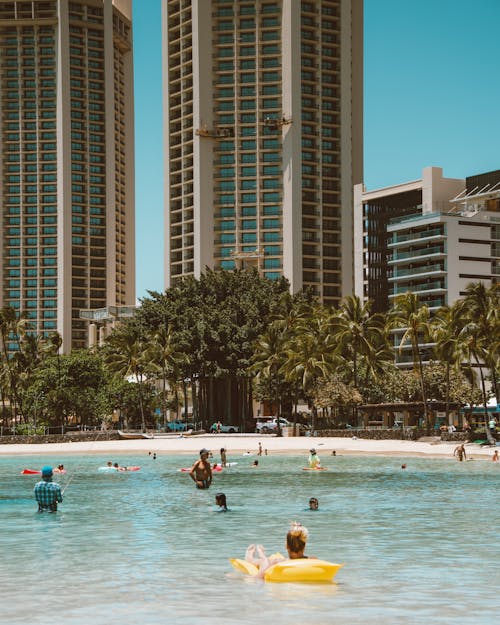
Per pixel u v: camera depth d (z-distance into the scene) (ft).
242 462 215.10
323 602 55.72
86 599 56.95
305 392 360.07
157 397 426.10
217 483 152.76
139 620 51.03
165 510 110.73
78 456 250.78
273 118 636.48
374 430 303.07
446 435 271.08
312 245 634.84
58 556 74.59
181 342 392.88
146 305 432.66
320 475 170.19
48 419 387.75
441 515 103.60
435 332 308.60
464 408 340.80
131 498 126.72
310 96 643.04
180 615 52.26
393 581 62.80
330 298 636.07
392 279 541.34
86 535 87.92
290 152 629.92
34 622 50.62
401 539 84.12
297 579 62.28
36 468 200.23
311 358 339.98
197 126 637.30
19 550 78.13
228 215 636.89
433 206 554.46
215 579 63.72
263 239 632.38
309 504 111.24
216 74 642.63
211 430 382.63
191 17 648.79
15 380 427.74
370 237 596.70
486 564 69.92
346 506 114.01
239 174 636.48
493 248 527.40
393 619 51.08
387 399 389.39
